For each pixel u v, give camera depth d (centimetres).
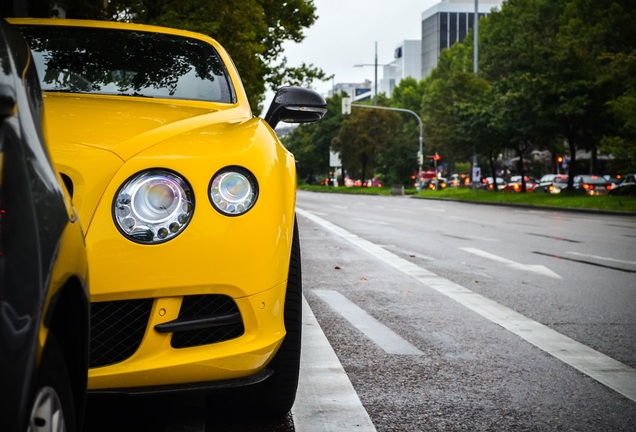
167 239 264
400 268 966
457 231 1688
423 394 393
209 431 320
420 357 476
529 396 393
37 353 153
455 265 1003
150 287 262
